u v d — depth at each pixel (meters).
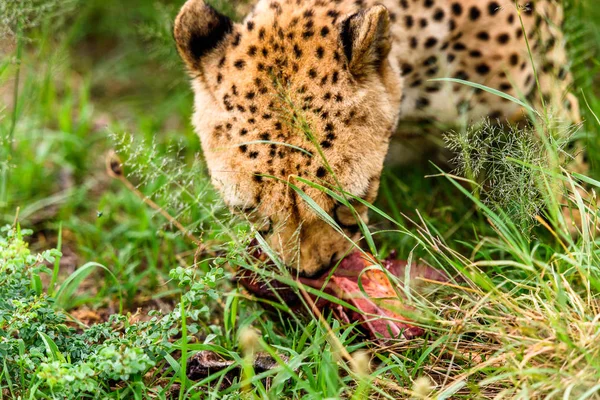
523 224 7.52
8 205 10.38
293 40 7.51
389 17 7.71
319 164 7.13
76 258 9.78
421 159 10.10
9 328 6.75
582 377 5.93
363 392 6.39
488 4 8.62
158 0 13.90
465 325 6.77
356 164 7.35
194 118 7.96
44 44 12.05
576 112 9.50
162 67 12.57
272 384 6.63
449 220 9.46
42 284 8.59
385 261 8.04
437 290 7.47
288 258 7.44
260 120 7.24
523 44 8.77
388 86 7.81
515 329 6.48
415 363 6.96
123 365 6.29
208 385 6.91
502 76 8.79
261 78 7.35
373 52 7.52
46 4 10.59
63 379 6.15
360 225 7.31
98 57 14.45
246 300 8.20
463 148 7.87
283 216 7.22
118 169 10.86
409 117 9.16
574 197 7.76
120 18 14.61
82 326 7.62
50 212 10.70
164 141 11.68
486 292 7.29
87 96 12.80
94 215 10.68
